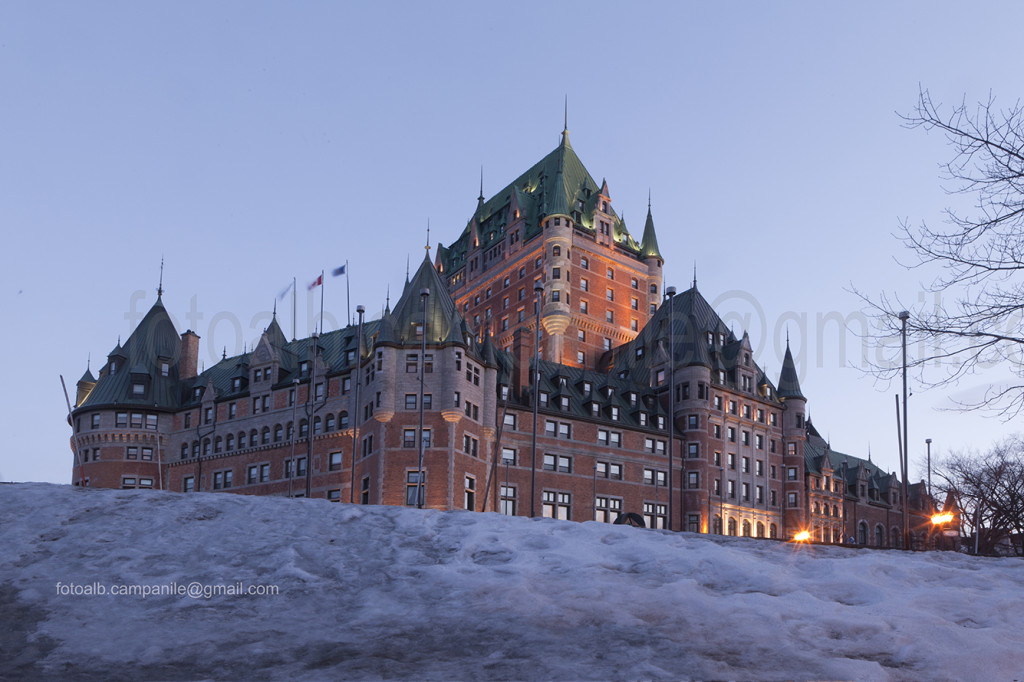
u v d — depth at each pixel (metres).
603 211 130.00
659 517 92.38
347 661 12.34
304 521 18.91
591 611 14.19
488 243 140.00
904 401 52.78
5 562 15.72
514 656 12.43
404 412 76.06
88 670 11.99
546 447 86.00
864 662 12.22
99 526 17.69
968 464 90.31
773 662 12.25
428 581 15.73
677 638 13.15
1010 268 18.64
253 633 13.50
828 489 115.88
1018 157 18.61
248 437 89.69
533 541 18.23
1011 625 14.21
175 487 94.06
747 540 21.11
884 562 17.98
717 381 100.31
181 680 11.62
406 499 74.19
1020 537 83.50
